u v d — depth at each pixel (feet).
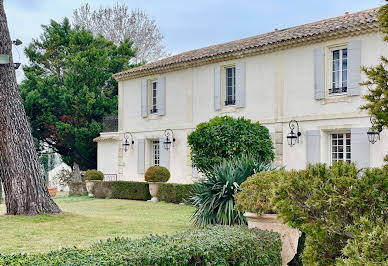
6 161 35.45
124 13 120.06
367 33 44.01
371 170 12.58
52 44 95.20
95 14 119.44
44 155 101.50
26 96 84.17
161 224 33.01
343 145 46.88
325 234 12.19
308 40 48.08
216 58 56.70
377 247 9.77
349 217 12.16
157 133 65.10
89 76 87.61
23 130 35.94
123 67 94.99
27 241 25.59
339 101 46.14
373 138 42.98
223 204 28.43
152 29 122.42
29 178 35.58
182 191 51.08
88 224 32.19
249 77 53.98
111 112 87.66
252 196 21.18
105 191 62.23
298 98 49.47
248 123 40.98
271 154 42.01
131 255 12.64
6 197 35.83
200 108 59.11
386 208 11.51
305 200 12.67
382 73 13.78
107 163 73.87
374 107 13.78
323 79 47.14
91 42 95.45
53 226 31.01
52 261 12.03
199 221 29.94
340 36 45.75
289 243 19.98
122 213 42.09
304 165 48.67
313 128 48.21
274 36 54.49
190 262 14.33
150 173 55.26
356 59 44.57
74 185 67.51
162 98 63.98
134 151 68.80
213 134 38.83
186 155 60.59
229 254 15.23
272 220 20.35
